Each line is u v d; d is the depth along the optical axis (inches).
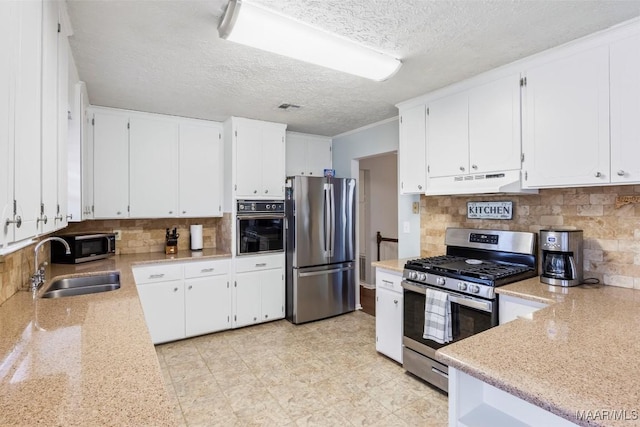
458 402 46.9
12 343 50.2
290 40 72.6
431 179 111.4
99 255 127.3
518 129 89.3
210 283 141.2
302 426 82.1
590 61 76.4
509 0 63.4
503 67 91.9
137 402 34.9
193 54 85.4
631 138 70.5
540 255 94.8
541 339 51.0
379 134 155.6
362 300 192.9
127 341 51.2
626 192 80.3
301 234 153.8
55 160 57.3
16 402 34.6
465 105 101.5
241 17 64.5
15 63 35.5
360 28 72.9
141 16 68.5
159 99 121.1
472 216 112.9
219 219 161.8
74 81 92.7
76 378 39.9
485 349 47.8
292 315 155.3
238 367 112.4
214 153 153.0
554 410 35.0
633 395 35.7
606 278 83.4
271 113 139.6
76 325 58.1
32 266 91.8
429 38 77.6
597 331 53.7
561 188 90.6
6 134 32.5
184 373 108.6
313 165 180.9
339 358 118.6
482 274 85.8
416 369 102.1
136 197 136.3
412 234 133.6
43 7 48.1
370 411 87.9
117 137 132.6
